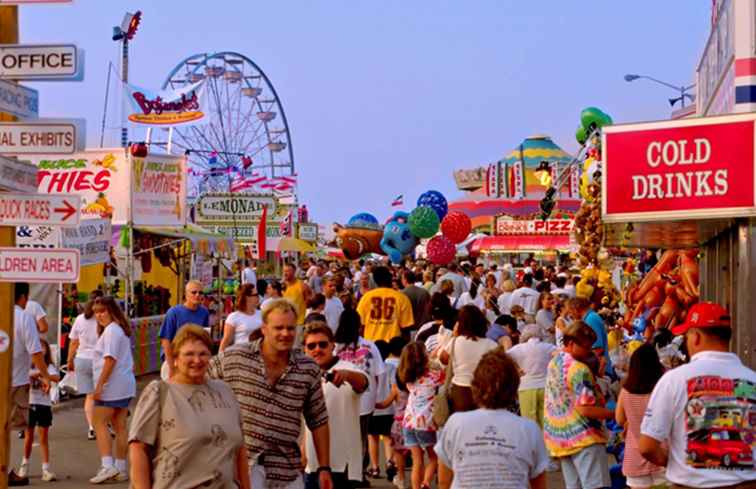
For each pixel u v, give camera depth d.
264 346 6.19
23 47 6.50
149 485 5.41
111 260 19.88
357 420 8.88
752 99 7.69
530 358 10.51
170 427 5.39
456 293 20.50
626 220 7.31
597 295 13.94
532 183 41.16
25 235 16.41
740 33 7.72
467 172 61.97
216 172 53.84
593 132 12.17
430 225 28.02
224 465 5.44
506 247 36.38
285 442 6.14
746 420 5.36
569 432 8.39
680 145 7.17
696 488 5.35
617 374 12.77
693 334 5.53
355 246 38.72
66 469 11.63
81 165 20.39
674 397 5.42
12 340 6.68
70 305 17.88
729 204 7.03
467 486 5.61
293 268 17.80
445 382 9.08
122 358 10.98
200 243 23.44
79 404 16.73
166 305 23.11
